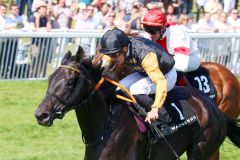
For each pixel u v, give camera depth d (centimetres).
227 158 1295
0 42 1791
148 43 883
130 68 886
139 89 884
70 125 1504
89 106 837
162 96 848
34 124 1495
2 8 1975
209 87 1128
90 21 2100
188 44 1055
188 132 921
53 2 2197
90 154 855
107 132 845
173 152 903
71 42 1897
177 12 2417
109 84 865
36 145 1344
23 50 1838
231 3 2628
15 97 1722
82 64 830
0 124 1483
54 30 1944
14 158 1239
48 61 1889
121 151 846
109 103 862
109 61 873
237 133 980
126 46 848
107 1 2214
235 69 2095
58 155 1269
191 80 1114
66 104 804
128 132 852
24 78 1870
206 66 1173
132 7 2120
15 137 1396
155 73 855
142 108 870
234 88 1178
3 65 1820
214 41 2022
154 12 996
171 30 1041
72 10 2206
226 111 1166
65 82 801
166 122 895
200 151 933
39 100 1709
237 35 2066
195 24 2288
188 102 930
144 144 872
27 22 2048
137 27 2038
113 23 2081
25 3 2225
